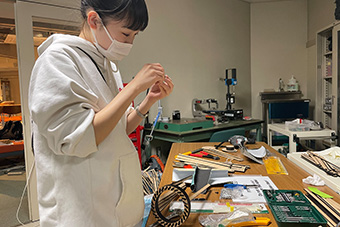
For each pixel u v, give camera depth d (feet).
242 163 5.13
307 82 16.58
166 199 3.27
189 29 13.21
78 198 2.38
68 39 2.46
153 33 11.80
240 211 2.90
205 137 10.02
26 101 7.82
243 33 16.19
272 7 16.57
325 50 13.60
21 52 7.66
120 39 2.50
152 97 3.26
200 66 13.80
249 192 3.54
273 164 4.95
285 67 16.78
